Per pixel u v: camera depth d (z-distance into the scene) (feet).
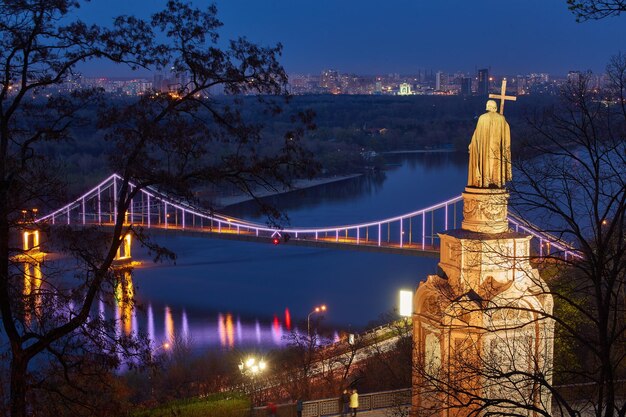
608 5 47.29
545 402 60.49
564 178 58.23
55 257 221.87
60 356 73.36
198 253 429.38
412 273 368.07
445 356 59.88
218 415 94.58
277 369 156.76
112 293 78.54
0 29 72.13
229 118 79.61
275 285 341.62
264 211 80.48
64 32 75.00
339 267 386.73
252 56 77.82
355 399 94.32
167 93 78.18
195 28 76.48
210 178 77.30
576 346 98.84
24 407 69.92
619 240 50.24
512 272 59.67
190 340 222.69
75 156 524.93
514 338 56.59
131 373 168.04
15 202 72.90
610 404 47.67
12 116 79.41
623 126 56.03
